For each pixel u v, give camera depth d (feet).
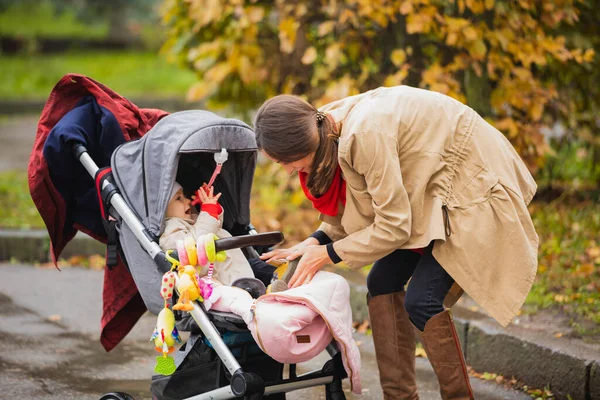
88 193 17.35
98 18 93.56
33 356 21.21
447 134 14.38
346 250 14.48
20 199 35.58
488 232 14.32
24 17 108.37
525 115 29.53
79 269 29.55
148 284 15.37
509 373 19.47
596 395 17.38
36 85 77.82
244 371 14.92
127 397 15.93
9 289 26.99
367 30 29.22
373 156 13.79
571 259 25.34
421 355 21.52
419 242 14.33
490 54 27.02
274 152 13.82
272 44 31.32
